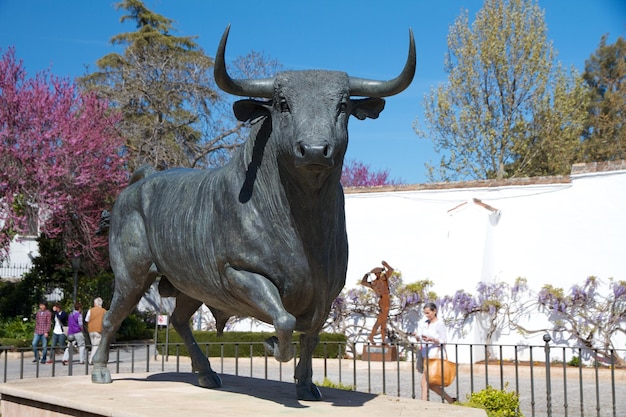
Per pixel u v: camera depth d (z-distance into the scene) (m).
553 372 16.08
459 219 18.81
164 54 35.59
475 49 32.00
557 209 18.12
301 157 4.20
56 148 24.70
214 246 5.07
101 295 26.39
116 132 28.64
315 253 4.73
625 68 45.28
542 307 18.02
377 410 4.89
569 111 32.19
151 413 4.66
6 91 24.36
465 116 31.88
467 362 18.03
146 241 6.10
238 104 4.79
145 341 25.75
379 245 20.11
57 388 6.15
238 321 21.39
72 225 25.55
